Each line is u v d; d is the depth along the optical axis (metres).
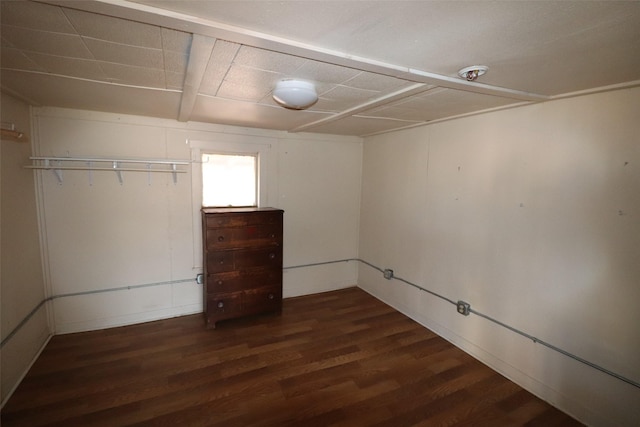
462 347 2.80
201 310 3.42
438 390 2.26
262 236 3.19
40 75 1.74
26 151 2.46
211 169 3.37
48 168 2.57
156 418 1.93
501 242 2.44
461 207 2.77
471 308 2.71
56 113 2.64
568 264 2.03
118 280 3.03
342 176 4.09
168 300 3.26
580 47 1.26
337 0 0.95
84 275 2.89
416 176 3.27
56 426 1.85
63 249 2.79
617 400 1.83
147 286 3.15
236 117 2.86
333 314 3.46
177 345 2.75
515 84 1.75
